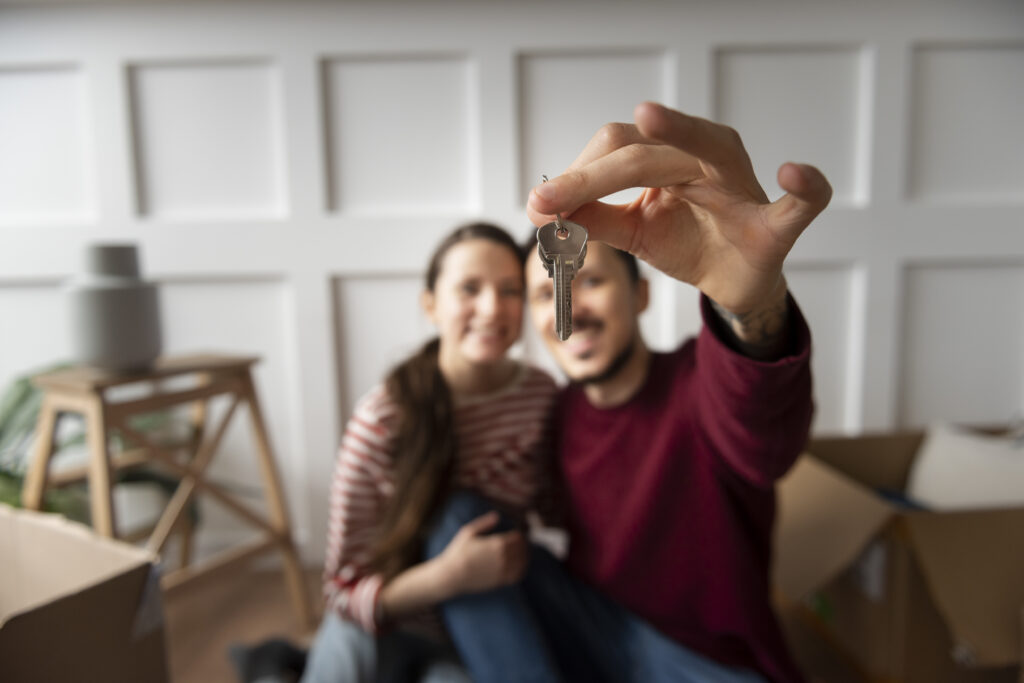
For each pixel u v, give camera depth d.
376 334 1.31
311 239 1.28
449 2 1.22
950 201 1.29
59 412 0.98
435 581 0.76
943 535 0.80
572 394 0.85
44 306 1.30
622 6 1.22
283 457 1.35
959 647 0.78
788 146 1.27
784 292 0.47
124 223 1.27
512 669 0.74
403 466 0.82
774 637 0.74
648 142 0.40
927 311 1.33
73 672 0.58
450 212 1.28
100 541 0.67
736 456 0.63
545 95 1.25
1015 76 1.27
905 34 1.23
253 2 1.21
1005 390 1.36
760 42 1.23
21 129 1.26
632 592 0.78
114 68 1.23
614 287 0.72
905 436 1.18
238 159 1.27
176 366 1.05
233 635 1.11
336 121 1.26
